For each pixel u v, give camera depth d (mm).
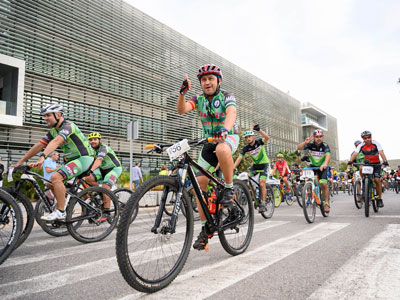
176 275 2086
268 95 30344
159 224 2047
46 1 12922
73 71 13680
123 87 15812
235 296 1779
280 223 5023
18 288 2062
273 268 2328
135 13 17188
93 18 14805
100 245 3641
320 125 60375
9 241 2596
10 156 11219
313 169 5465
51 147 3691
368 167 5590
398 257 2520
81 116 13766
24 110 11875
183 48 20125
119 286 2053
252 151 6246
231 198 2480
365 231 3836
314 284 1948
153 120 17188
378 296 1718
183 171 2273
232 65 24844
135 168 11703
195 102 2779
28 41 12195
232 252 2770
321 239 3418
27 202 3445
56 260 2869
